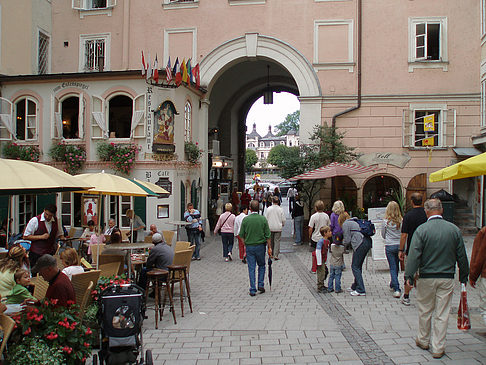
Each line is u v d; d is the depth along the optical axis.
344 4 17.38
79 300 5.92
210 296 8.99
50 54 19.36
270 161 97.62
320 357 5.53
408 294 7.84
